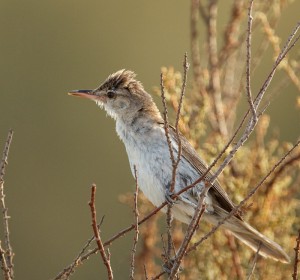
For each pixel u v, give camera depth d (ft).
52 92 78.84
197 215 29.96
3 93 77.92
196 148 42.24
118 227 73.00
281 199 42.75
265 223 42.06
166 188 39.09
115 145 76.64
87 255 30.53
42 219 74.95
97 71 80.94
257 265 41.42
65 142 77.00
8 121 76.84
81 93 43.47
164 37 81.92
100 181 76.28
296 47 59.16
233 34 46.09
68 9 81.46
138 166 40.01
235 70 47.42
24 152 76.18
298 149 42.55
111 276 28.12
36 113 77.61
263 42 45.27
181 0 82.28
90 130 77.15
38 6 81.00
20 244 74.38
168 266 31.35
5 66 78.74
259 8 46.11
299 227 43.39
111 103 42.47
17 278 73.67
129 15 82.12
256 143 44.16
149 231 42.55
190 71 54.13
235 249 41.42
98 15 82.02
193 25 45.29
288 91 70.59
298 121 70.33
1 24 80.02
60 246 74.54
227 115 45.65
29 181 75.82
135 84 42.52
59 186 75.72
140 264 42.01
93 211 27.17
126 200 45.85
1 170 30.35
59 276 30.37
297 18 76.18
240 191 41.98
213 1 45.96
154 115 41.11
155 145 39.63
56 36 80.79
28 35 80.18
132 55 81.35
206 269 41.39
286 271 41.24
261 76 67.67
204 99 42.52
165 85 41.68
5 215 30.25
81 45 80.94
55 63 79.87
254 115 29.35
